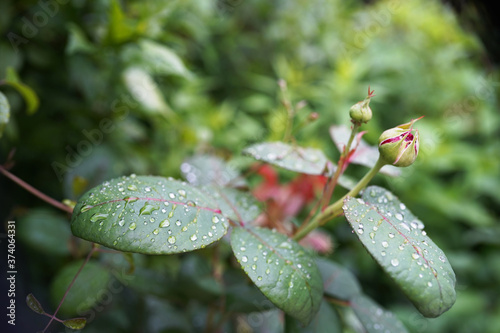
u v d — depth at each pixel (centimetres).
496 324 50
